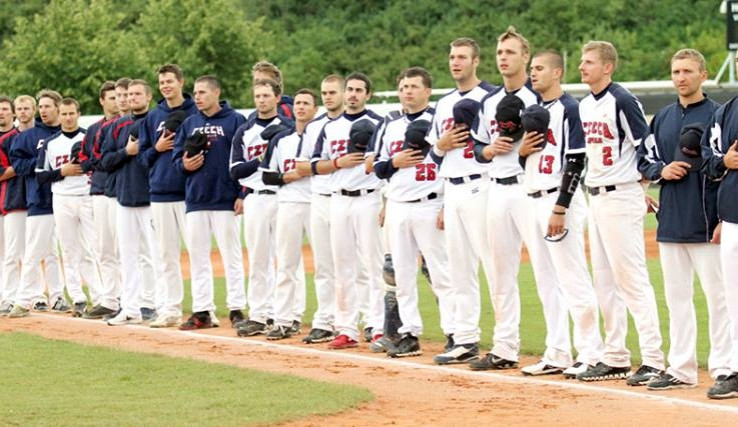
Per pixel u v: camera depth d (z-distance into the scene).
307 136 16.67
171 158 18.31
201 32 62.78
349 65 75.00
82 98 55.91
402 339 15.25
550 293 13.54
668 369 12.57
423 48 74.88
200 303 18.25
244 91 63.75
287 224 17.02
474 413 11.05
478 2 77.94
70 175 20.59
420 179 15.08
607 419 10.67
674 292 12.40
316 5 81.69
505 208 13.66
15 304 20.70
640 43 74.94
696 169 12.03
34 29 56.62
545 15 75.56
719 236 11.88
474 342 14.59
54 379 13.06
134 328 18.45
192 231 18.03
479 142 13.91
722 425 10.34
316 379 13.09
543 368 13.53
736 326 11.71
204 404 11.34
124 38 58.44
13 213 21.12
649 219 40.22
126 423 10.42
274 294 18.30
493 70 69.69
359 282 16.81
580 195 13.16
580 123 12.74
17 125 22.83
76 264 20.86
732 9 46.22
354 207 16.03
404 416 10.93
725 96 45.53
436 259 15.12
